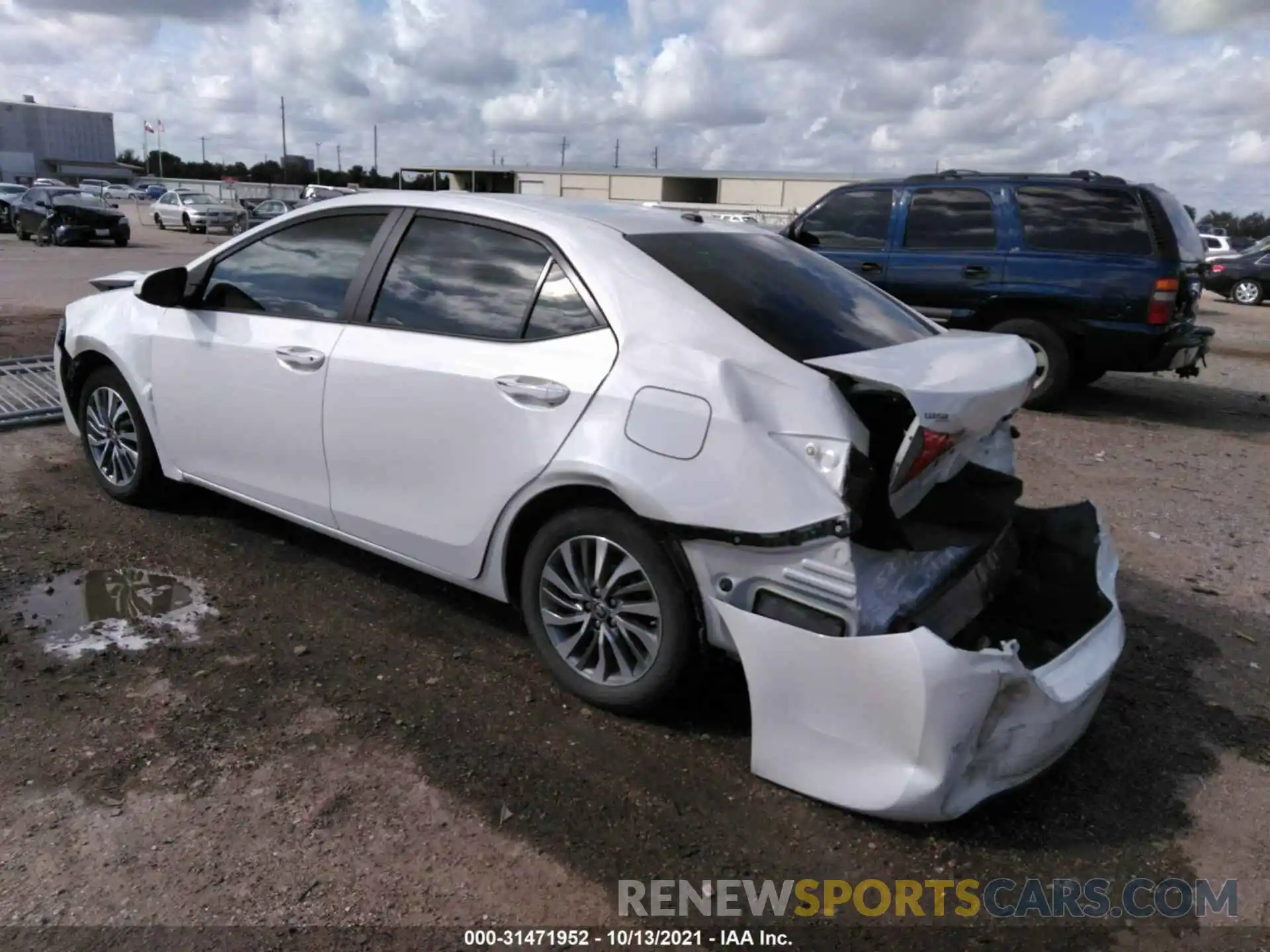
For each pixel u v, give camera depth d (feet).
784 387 9.55
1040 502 20.06
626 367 10.23
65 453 19.86
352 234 13.07
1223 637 14.01
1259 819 9.92
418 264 12.32
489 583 11.75
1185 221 28.25
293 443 13.24
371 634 12.77
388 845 8.88
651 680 10.49
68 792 9.36
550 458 10.53
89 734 10.28
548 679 11.82
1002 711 8.75
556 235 11.32
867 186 30.42
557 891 8.46
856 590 8.94
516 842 9.00
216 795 9.43
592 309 10.78
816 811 9.61
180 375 14.56
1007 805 9.93
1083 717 9.70
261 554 15.10
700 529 9.52
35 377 26.40
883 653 8.59
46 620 12.70
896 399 9.71
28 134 296.30
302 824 9.09
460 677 11.80
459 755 10.24
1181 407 31.17
